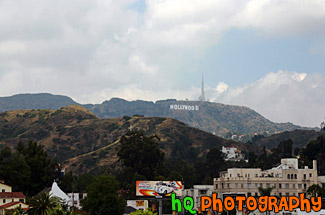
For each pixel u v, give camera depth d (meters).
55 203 134.50
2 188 177.62
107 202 175.75
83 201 182.50
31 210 130.62
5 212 154.50
